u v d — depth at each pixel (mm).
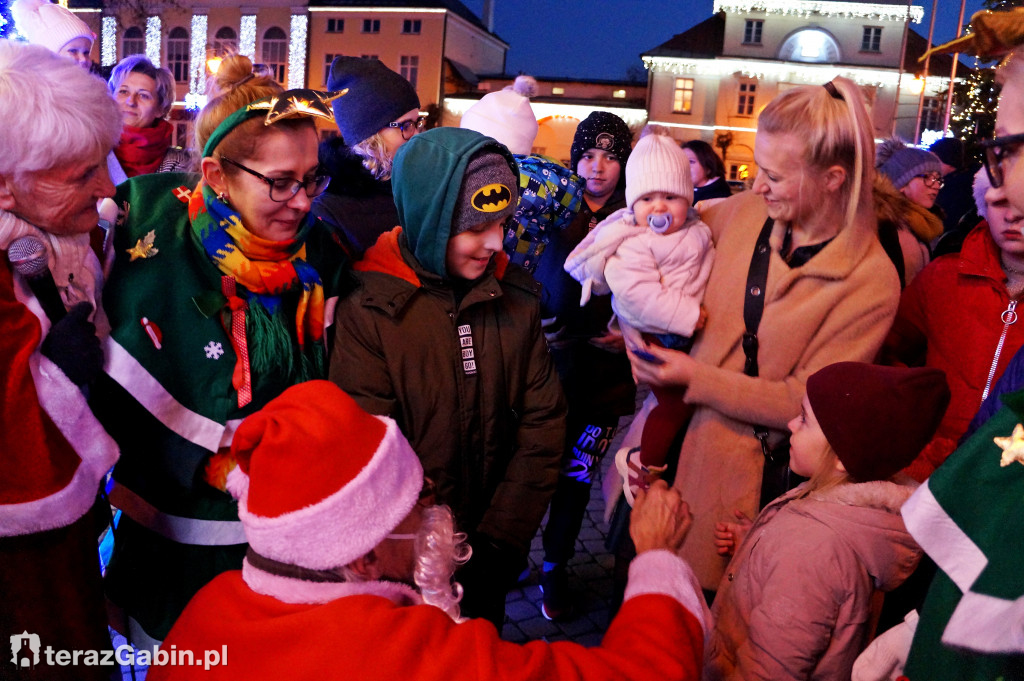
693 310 2236
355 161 2758
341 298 2004
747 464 2184
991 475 1267
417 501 1348
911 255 2512
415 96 2838
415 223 1917
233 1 35031
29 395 1479
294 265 1855
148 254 1759
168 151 3623
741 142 35812
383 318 1948
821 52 34969
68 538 1589
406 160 1921
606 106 36531
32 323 1514
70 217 1566
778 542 1782
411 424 1987
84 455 1566
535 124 3613
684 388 2295
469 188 1875
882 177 2633
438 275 1963
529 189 3131
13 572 1508
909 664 1400
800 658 1716
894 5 34219
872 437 1744
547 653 1232
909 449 1761
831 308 2100
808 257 2148
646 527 1586
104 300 1714
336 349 1973
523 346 2098
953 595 1313
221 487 1805
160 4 35250
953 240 2422
